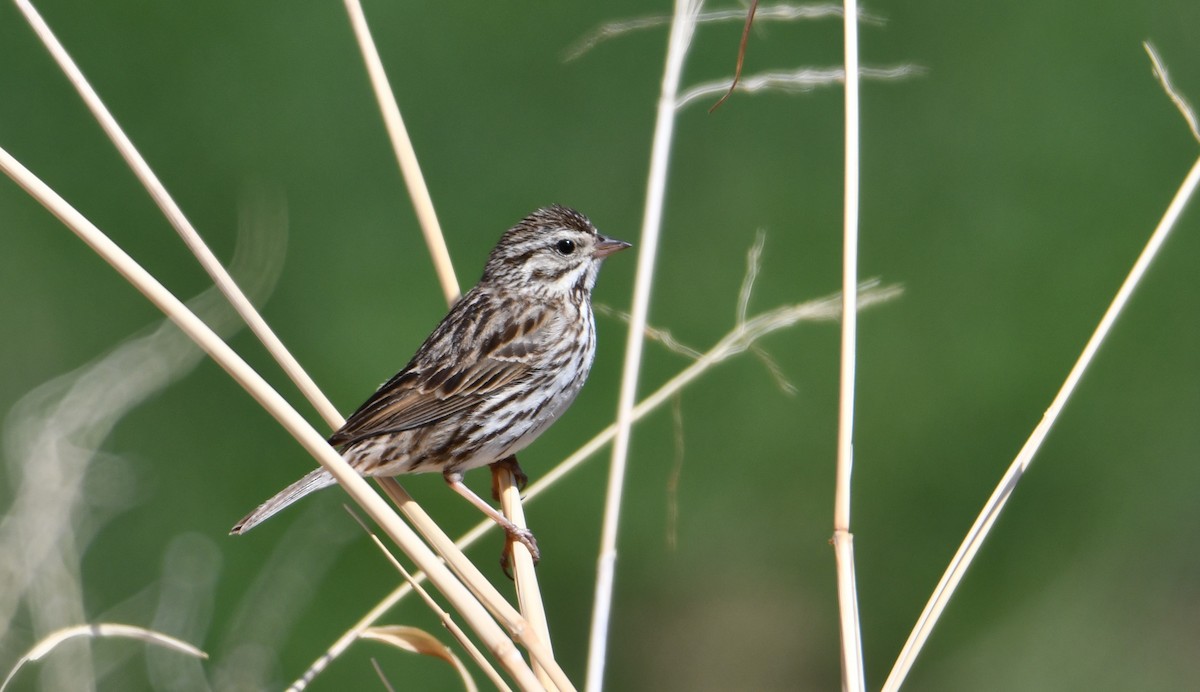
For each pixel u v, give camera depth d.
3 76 15.52
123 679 10.60
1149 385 15.50
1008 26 16.59
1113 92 16.34
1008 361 15.47
